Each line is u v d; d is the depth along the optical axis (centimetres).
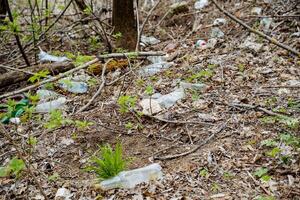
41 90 307
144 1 481
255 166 225
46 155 252
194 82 302
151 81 312
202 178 223
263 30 363
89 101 290
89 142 258
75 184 229
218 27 386
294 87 282
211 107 274
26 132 271
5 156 254
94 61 308
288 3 392
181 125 262
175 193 216
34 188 231
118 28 376
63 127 271
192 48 361
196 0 448
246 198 209
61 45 394
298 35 346
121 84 313
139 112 270
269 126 249
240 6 411
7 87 324
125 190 220
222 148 238
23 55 342
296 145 229
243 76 301
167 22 427
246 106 267
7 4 332
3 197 229
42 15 387
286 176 217
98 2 481
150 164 235
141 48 378
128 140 256
